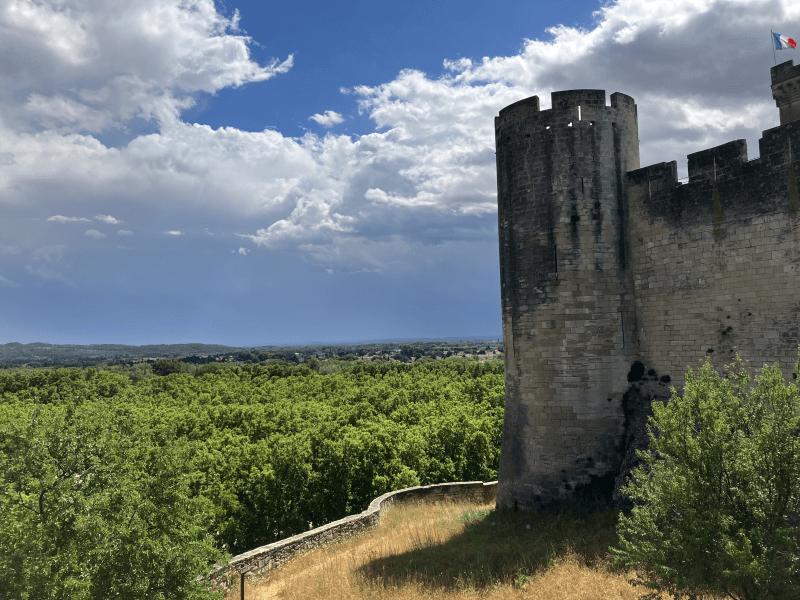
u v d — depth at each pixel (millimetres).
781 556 9602
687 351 20188
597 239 22234
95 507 12344
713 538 10219
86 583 10898
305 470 35219
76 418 14148
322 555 22609
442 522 25203
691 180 20312
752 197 18406
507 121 24547
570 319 22016
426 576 17562
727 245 19062
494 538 20375
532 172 23359
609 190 22531
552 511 21438
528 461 22578
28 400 81750
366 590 16953
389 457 40469
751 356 18188
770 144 17984
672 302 20781
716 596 12438
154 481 13742
